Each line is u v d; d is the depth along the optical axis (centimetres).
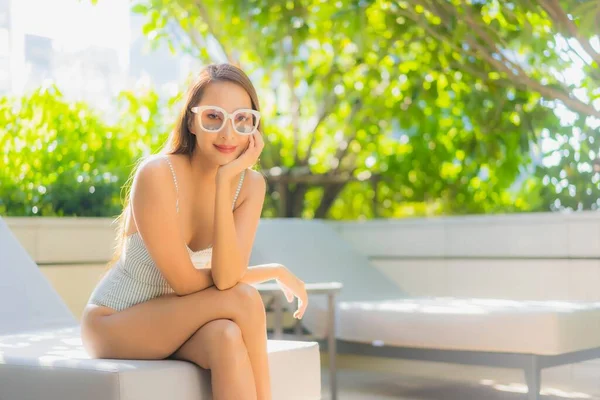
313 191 670
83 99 541
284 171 623
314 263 498
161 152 248
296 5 519
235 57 614
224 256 223
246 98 240
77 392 212
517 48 518
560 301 441
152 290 237
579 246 481
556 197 538
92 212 502
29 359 227
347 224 587
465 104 541
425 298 476
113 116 550
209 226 244
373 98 592
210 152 235
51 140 509
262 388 222
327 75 588
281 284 271
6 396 229
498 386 455
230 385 212
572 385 451
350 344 423
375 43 547
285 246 499
